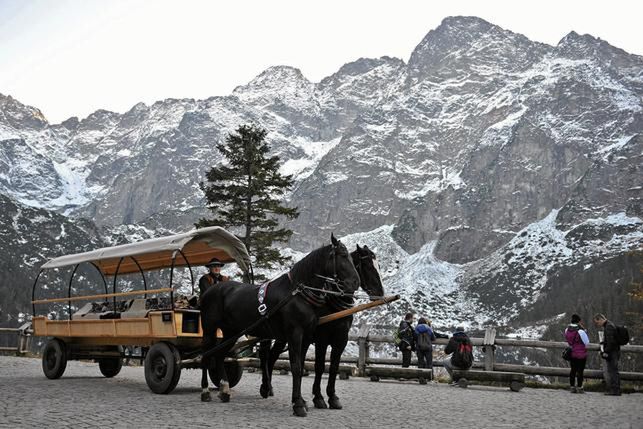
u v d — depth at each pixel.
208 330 14.23
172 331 14.62
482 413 13.10
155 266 18.53
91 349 17.80
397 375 21.08
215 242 15.91
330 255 12.77
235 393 15.59
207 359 13.80
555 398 17.08
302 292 12.59
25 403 12.34
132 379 18.38
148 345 15.70
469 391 18.69
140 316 15.80
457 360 20.20
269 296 13.05
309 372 24.61
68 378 18.17
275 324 12.95
